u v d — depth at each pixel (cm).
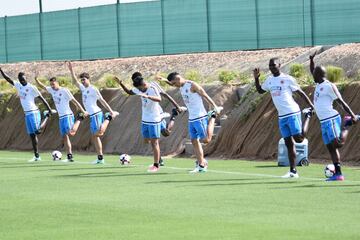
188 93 5119
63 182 4684
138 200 3788
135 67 10181
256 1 9288
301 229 2912
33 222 3231
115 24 10744
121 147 7488
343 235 2778
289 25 9012
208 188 4194
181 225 3067
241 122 6550
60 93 6359
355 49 7644
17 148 8594
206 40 9781
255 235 2817
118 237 2856
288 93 4644
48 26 11606
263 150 6194
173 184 4431
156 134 5281
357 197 3719
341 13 8594
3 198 3984
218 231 2917
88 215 3375
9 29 12094
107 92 8125
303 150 5384
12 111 9006
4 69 11988
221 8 9588
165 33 10200
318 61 7712
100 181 4694
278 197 3762
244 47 9425
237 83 7456
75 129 6231
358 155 5541
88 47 11131
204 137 5131
